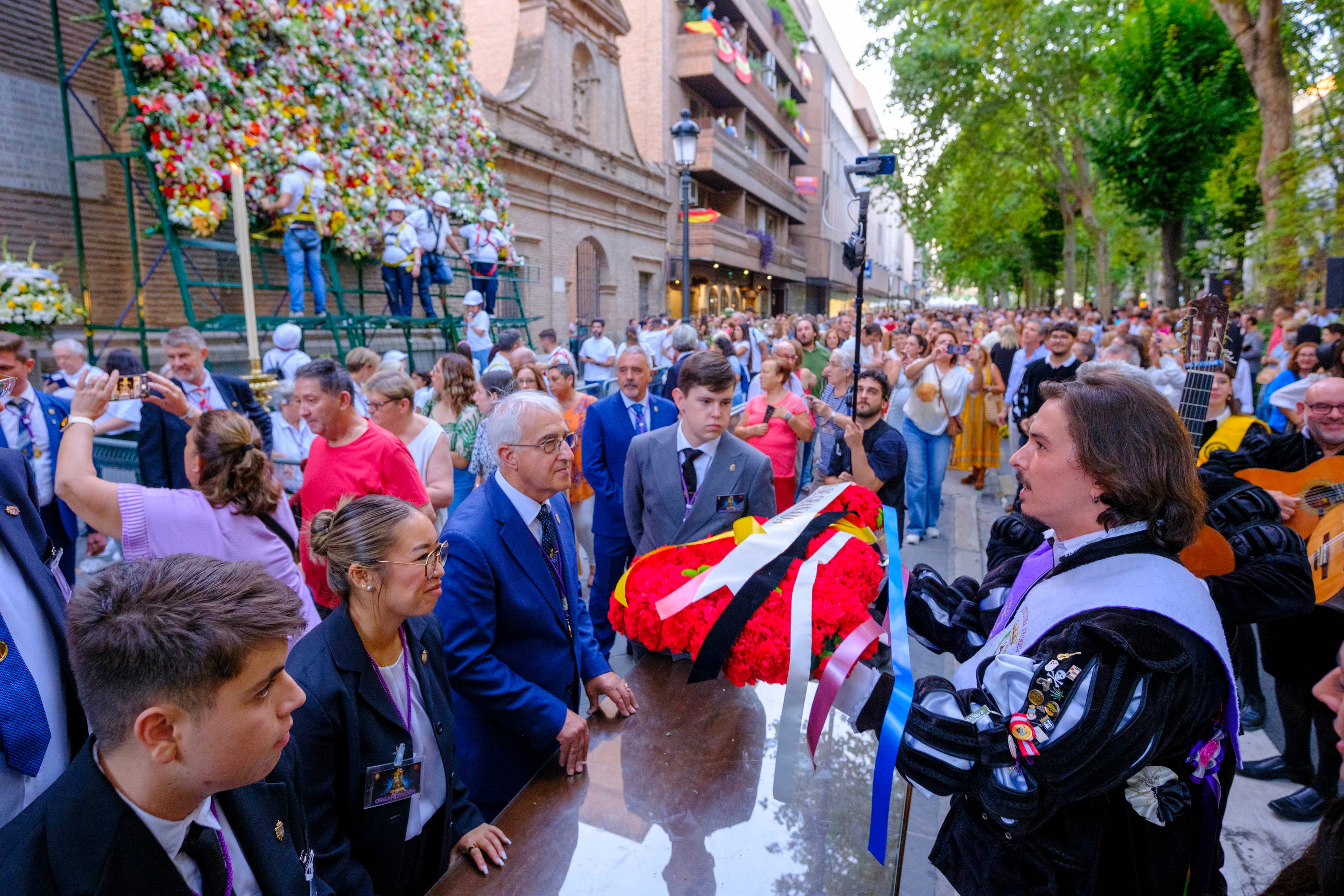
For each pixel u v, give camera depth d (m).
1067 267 25.98
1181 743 1.20
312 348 10.03
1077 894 1.26
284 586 1.13
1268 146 9.28
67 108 7.35
